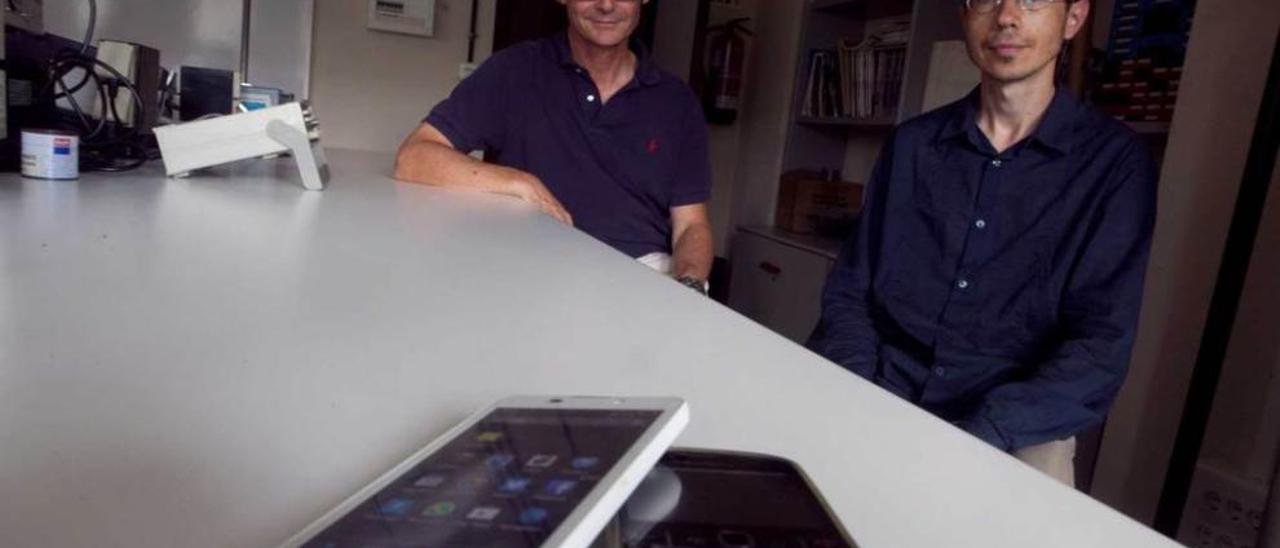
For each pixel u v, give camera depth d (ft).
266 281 1.96
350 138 11.72
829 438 1.23
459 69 11.91
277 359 1.39
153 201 3.09
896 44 8.98
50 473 0.91
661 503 0.91
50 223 2.44
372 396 1.26
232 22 10.98
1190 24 5.81
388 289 2.01
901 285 4.53
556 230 3.42
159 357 1.34
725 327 1.92
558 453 0.93
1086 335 3.83
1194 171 5.66
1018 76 4.14
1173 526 5.13
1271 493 4.20
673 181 6.32
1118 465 6.10
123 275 1.88
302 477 0.96
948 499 1.05
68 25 10.34
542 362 1.52
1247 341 5.77
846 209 10.49
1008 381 4.17
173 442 1.03
